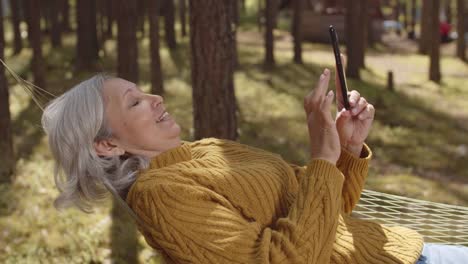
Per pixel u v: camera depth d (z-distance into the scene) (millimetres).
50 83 16297
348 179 2490
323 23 32406
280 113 13805
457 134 13234
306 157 10469
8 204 6480
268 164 2342
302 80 18469
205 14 6672
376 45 32562
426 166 10547
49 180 7387
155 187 2057
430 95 18141
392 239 2377
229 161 2330
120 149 2189
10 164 7773
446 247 2479
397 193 8680
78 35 18625
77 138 2145
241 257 2000
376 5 33969
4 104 8258
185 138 10805
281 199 2244
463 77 22219
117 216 6168
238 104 14328
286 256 2014
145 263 5457
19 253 5441
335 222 2100
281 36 33094
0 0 13156
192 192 2059
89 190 2166
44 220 6051
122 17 14188
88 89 2197
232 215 2066
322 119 2174
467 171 10367
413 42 36000
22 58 20172
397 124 13773
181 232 2018
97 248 5582
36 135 9883
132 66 14297
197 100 6812
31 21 14695
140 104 2199
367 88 18094
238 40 30375
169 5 23672
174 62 20672
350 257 2207
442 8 46844
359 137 2461
